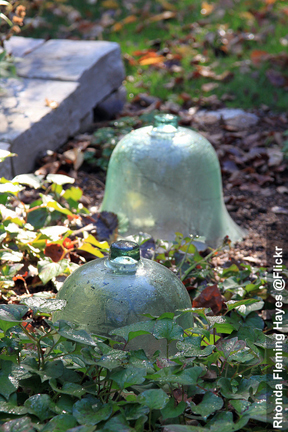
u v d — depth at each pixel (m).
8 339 1.40
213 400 1.25
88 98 4.46
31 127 3.51
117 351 1.33
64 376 1.36
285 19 7.17
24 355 1.43
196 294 2.23
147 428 1.33
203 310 1.45
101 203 3.38
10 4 3.62
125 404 1.27
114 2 7.53
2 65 3.51
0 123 3.50
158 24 7.07
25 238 2.30
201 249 2.75
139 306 1.48
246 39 6.57
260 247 2.90
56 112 3.85
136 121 4.30
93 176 3.79
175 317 1.50
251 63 5.94
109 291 1.50
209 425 1.22
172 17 7.22
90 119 4.58
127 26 7.06
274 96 5.27
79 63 4.54
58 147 3.95
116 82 5.02
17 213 2.54
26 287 2.24
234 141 4.38
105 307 1.48
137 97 5.25
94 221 2.82
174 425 1.17
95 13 7.47
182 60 6.08
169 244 2.58
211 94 5.43
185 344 1.38
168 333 1.35
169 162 2.70
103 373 1.39
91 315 1.49
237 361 1.46
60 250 2.36
